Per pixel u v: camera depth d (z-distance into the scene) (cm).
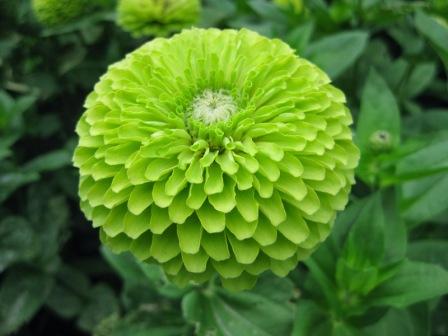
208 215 11
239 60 13
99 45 22
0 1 20
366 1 21
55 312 22
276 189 11
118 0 21
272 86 12
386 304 14
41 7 20
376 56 24
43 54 21
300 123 11
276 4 22
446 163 15
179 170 11
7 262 20
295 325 13
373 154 16
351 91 23
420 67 23
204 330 15
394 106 16
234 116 12
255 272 12
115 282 24
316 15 21
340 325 15
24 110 20
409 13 22
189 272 12
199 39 13
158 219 11
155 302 19
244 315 15
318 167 11
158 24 20
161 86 12
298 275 16
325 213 12
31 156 23
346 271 14
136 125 11
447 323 20
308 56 19
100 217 12
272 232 11
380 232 14
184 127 12
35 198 21
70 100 23
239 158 11
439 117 22
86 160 12
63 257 24
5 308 20
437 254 17
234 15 24
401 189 17
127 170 11
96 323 21
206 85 13
